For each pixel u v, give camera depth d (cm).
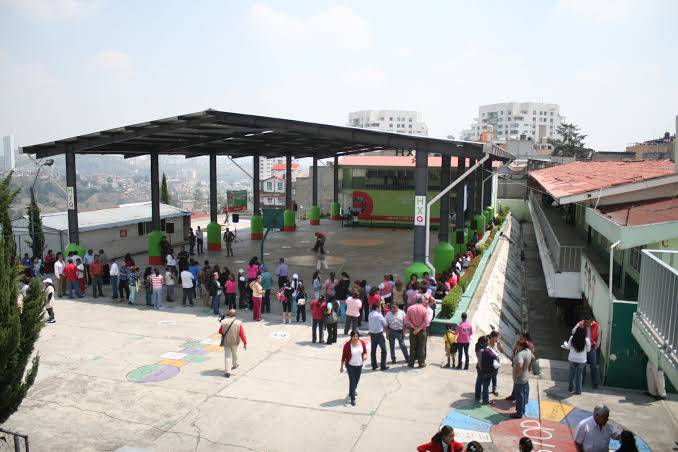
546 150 11212
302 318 1683
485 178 3681
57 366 1274
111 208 3116
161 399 1098
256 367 1276
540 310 2636
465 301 1686
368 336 1538
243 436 951
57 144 2331
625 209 1562
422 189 1883
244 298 1842
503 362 1370
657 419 1016
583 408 1064
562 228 2952
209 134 2297
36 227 2517
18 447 813
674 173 1571
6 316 782
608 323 1229
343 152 4316
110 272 1989
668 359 825
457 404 1077
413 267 1884
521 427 980
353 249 3139
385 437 945
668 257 1252
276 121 1809
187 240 3344
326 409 1054
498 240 3306
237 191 3941
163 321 1669
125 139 2108
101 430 970
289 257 2847
